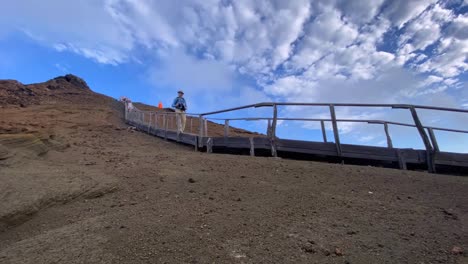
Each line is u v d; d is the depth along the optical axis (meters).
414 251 3.59
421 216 4.64
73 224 4.39
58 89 35.47
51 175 5.90
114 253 3.53
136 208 4.95
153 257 3.44
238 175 7.03
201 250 3.58
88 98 33.34
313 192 5.79
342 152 8.78
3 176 5.39
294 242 3.79
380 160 8.48
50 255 3.51
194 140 12.09
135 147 11.48
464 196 5.57
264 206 5.04
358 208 4.96
